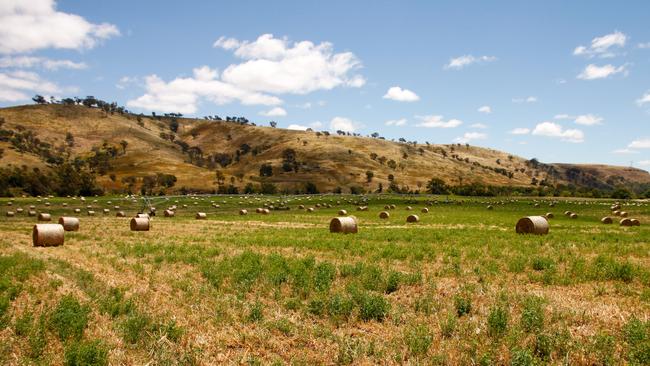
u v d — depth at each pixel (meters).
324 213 69.44
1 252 24.67
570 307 12.45
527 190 157.00
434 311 12.38
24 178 127.44
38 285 15.70
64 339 10.41
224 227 42.94
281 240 28.84
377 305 12.30
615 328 10.85
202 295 14.41
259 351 9.99
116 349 9.92
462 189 143.12
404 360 9.34
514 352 8.87
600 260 19.30
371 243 27.16
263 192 168.12
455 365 9.02
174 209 74.50
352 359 9.48
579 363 8.98
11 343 10.15
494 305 12.36
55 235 28.52
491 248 24.25
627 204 91.06
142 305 13.16
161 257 21.77
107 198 102.06
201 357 9.56
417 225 44.19
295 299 13.66
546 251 23.27
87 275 17.39
